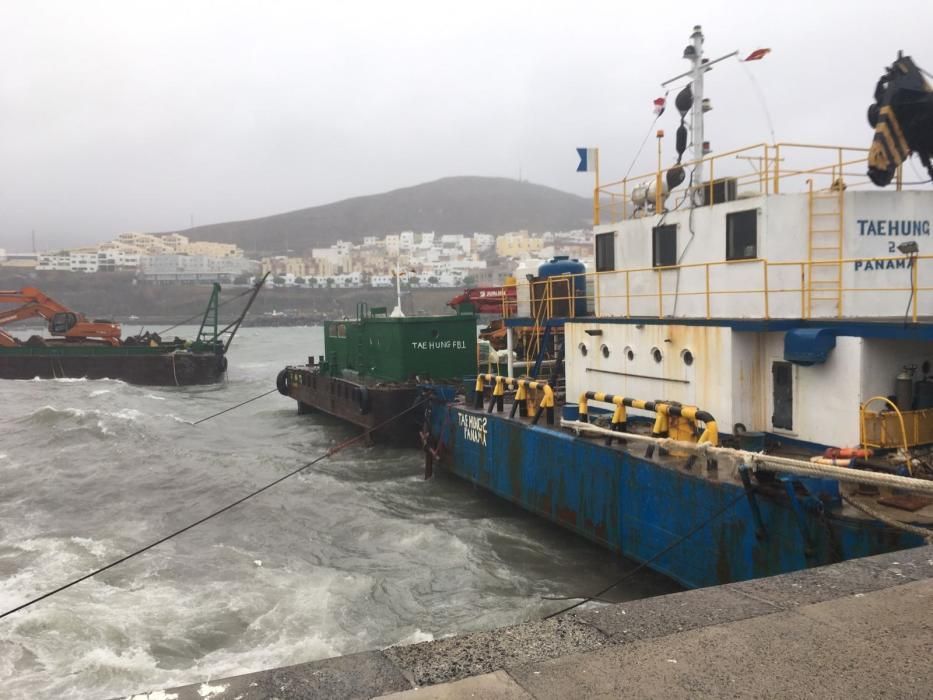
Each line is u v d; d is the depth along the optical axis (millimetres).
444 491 18328
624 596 11562
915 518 8273
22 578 12367
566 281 18219
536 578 12492
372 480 19562
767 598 4871
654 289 13969
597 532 12828
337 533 15133
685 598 4906
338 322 29656
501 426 16234
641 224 14219
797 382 10875
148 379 48188
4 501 17766
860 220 11656
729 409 11523
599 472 12680
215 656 9688
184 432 28406
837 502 8812
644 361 13531
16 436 26703
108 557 13461
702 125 14391
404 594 11914
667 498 10992
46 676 9094
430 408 20703
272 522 15898
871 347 9945
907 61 11281
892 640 4227
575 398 15891
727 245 12258
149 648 9867
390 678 3855
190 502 17625
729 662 3998
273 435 27969
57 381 46812
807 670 3904
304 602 11461
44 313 50844
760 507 9289
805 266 11555
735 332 11430
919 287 11875
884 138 11195
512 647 4223
